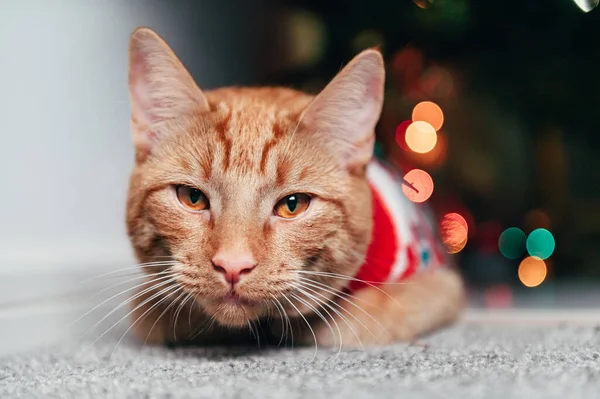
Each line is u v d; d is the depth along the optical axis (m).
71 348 0.36
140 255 0.35
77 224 0.48
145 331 0.37
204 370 0.28
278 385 0.24
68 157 0.47
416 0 0.48
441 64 0.55
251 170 0.33
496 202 0.70
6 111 0.42
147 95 0.36
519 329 0.42
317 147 0.35
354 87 0.36
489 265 0.72
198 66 0.62
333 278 0.35
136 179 0.36
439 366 0.27
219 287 0.31
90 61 0.50
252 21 0.71
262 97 0.38
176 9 0.59
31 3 0.45
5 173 0.42
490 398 0.22
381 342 0.36
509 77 0.55
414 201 0.51
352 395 0.23
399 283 0.39
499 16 0.50
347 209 0.35
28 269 0.40
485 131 0.64
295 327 0.36
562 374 0.25
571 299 0.62
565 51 0.52
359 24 0.52
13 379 0.28
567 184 0.67
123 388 0.25
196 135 0.34
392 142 0.58
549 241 0.67
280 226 0.33
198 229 0.33
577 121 0.58
